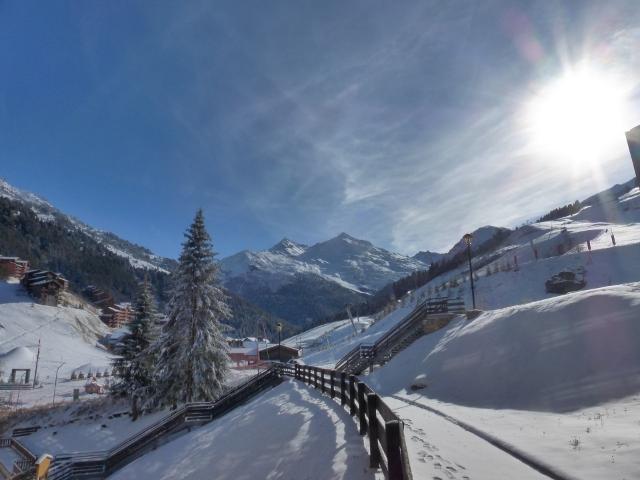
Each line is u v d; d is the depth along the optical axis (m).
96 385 50.09
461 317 26.30
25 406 44.34
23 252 163.50
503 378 14.77
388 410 6.00
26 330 82.88
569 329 14.44
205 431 17.45
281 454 9.75
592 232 71.56
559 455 7.55
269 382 30.77
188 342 29.27
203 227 31.50
